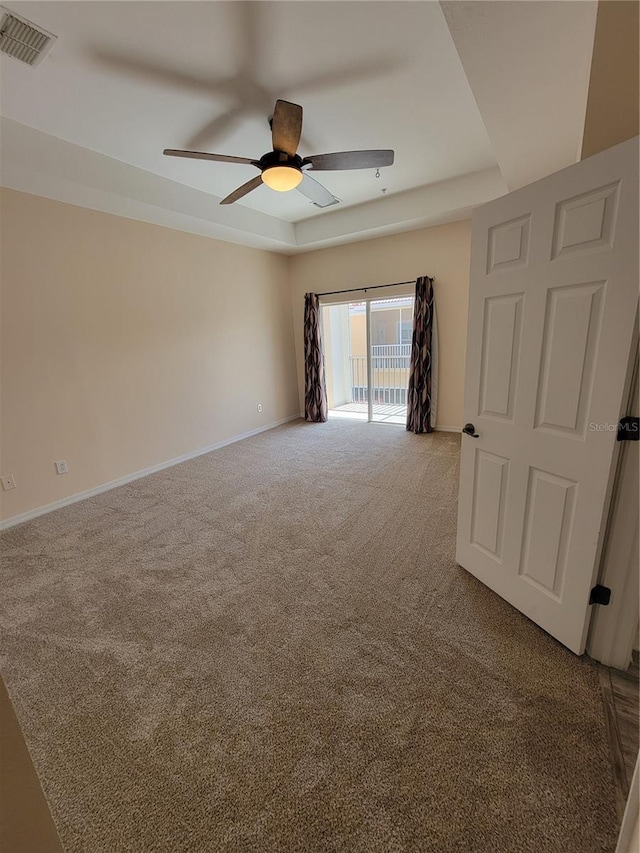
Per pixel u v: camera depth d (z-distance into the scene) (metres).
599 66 1.38
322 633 1.75
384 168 3.46
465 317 4.67
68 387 3.29
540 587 1.68
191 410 4.45
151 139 2.74
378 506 3.03
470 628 1.74
